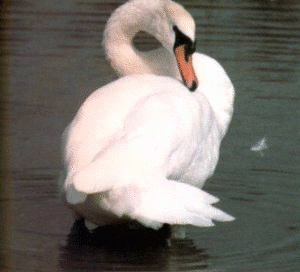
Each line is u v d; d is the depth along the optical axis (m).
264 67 17.36
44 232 11.48
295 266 10.67
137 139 10.73
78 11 20.14
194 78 12.22
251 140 14.45
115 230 11.48
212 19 19.91
